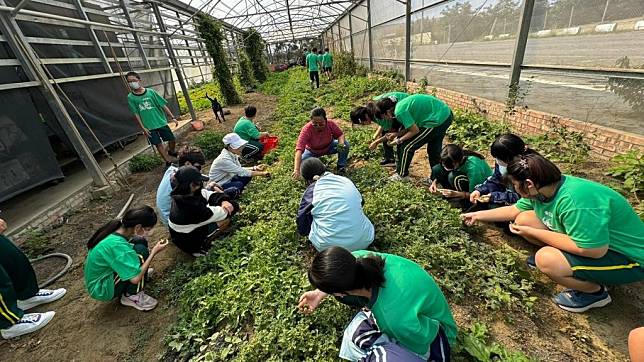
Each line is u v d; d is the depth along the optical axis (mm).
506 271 2807
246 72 18656
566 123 4828
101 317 3098
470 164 3695
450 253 2996
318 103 11219
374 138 5547
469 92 7469
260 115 11055
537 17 5152
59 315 3182
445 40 8359
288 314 2609
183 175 3236
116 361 2639
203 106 13984
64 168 6922
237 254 3531
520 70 5664
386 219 3619
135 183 6301
